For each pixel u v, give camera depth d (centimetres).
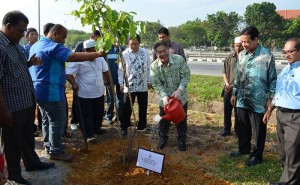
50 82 427
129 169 445
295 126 354
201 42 6294
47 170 438
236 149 532
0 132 382
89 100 543
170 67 486
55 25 430
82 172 439
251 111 449
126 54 577
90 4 372
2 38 345
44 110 446
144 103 606
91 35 654
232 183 413
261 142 454
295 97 351
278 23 4575
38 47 429
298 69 351
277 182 393
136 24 366
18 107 371
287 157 366
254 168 451
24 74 376
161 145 532
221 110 812
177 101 446
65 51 408
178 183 409
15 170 388
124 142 559
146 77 591
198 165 469
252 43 427
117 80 649
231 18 4956
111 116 672
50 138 461
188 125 670
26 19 355
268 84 433
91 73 538
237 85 468
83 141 560
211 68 1923
